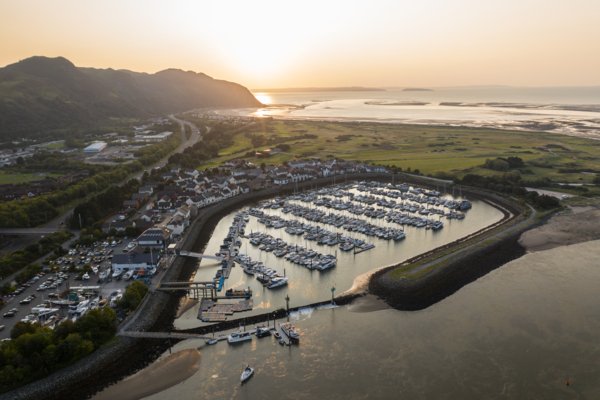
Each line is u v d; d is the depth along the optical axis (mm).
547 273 165625
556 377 107188
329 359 116875
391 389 104500
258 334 128875
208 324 136500
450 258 176500
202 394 105875
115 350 120875
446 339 124125
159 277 162125
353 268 176125
